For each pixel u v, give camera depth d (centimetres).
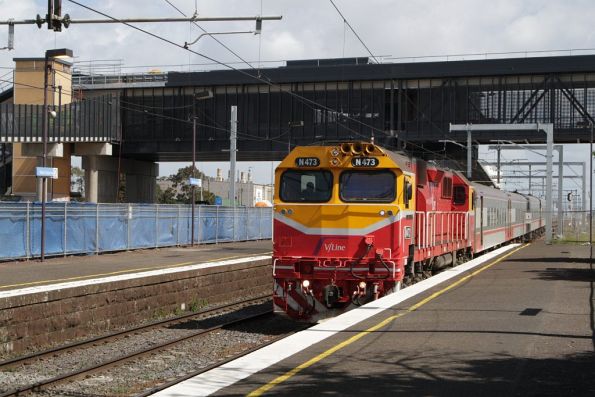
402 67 5138
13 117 4878
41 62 5428
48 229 2934
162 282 1947
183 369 1203
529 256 3073
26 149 5019
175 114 5619
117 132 5544
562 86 4953
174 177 9862
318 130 5359
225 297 2319
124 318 1773
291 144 5397
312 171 1579
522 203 4947
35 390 1046
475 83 5109
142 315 1852
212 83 5450
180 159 6569
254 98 5478
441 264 2216
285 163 1589
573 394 734
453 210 2538
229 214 4503
